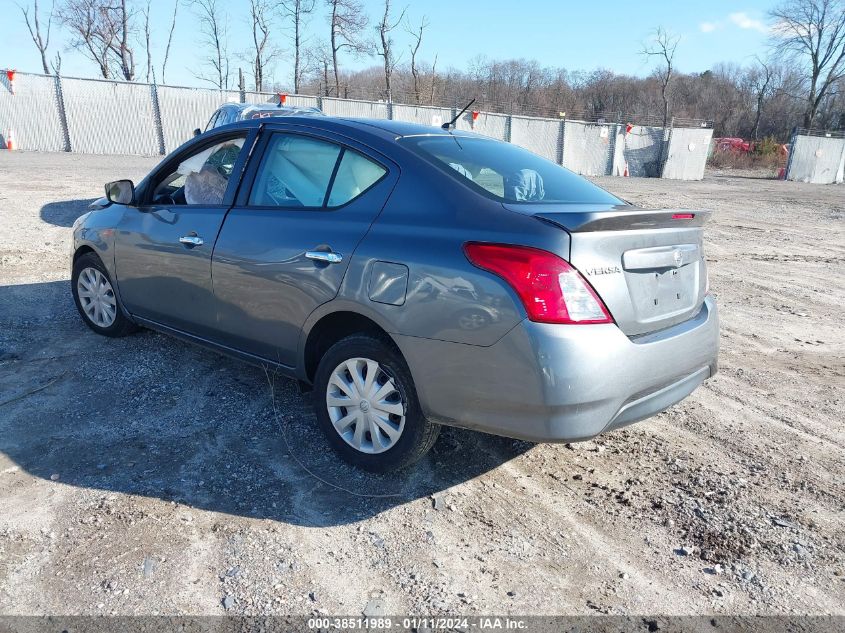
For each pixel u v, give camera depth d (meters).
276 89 39.91
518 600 2.53
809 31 57.34
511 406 2.72
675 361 3.02
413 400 3.04
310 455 3.49
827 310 7.33
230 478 3.24
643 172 33.19
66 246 8.08
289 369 3.60
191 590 2.49
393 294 2.96
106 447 3.46
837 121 62.91
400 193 3.14
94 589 2.46
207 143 4.16
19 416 3.74
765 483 3.45
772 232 13.62
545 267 2.63
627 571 2.73
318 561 2.69
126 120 23.69
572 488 3.32
